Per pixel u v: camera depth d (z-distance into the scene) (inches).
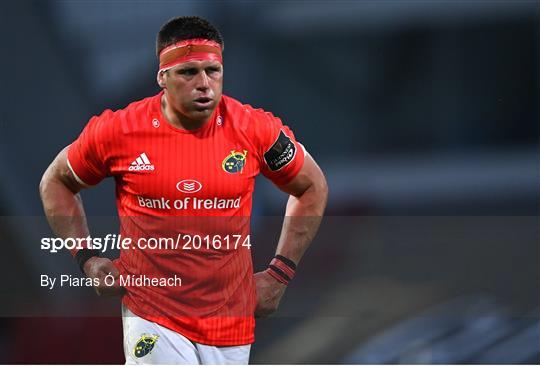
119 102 1314.0
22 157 1207.6
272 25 1384.1
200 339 603.8
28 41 1264.8
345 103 1424.7
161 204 585.6
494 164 1405.0
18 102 1235.9
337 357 915.4
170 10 1337.4
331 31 1413.6
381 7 1411.2
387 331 932.0
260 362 918.4
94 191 1154.7
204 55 556.1
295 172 613.0
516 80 1449.3
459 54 1450.5
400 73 1440.7
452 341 909.8
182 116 574.9
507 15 1439.5
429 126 1435.8
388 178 1398.9
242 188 590.2
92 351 918.4
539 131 1428.4
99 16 1322.6
